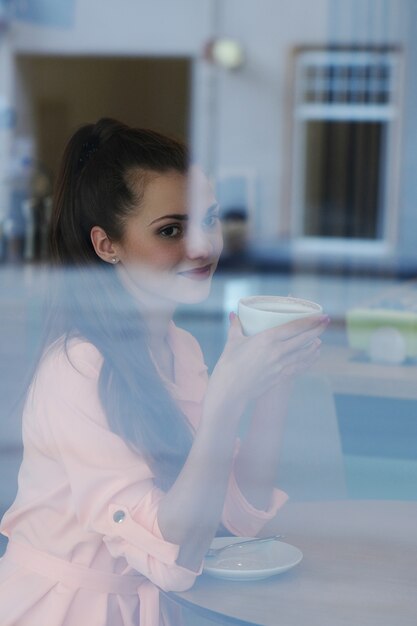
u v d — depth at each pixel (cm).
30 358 229
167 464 103
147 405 105
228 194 762
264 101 844
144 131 116
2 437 153
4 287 260
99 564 105
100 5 829
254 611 91
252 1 841
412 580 97
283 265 674
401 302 207
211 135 850
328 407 148
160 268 111
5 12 811
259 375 97
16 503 111
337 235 770
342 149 804
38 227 323
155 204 111
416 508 120
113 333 108
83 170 113
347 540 107
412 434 157
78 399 104
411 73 795
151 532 97
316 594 94
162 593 101
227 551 103
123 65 844
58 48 827
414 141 791
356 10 806
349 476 145
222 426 98
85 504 101
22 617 105
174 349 119
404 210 779
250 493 113
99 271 111
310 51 833
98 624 104
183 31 843
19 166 675
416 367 178
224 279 548
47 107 829
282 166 826
